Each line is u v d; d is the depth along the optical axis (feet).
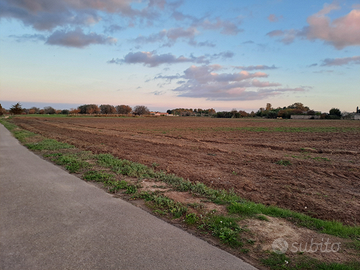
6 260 11.04
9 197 19.94
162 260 11.29
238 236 13.94
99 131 100.07
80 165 33.04
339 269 10.84
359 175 28.86
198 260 11.39
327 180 26.84
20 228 14.37
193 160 38.22
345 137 73.36
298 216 16.74
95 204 18.71
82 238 13.26
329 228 14.97
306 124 160.86
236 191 22.99
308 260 11.64
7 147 51.44
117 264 10.88
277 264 11.31
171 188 23.36
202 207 18.40
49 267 10.57
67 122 185.06
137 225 15.14
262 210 17.71
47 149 47.80
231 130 105.91
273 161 37.65
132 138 71.31
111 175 27.55
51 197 20.15
